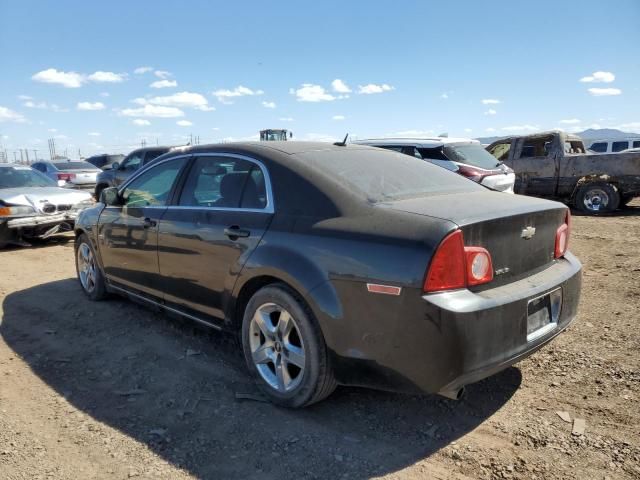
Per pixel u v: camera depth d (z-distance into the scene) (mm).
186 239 3916
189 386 3635
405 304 2646
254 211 3494
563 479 2551
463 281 2648
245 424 3129
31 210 9094
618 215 12367
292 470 2688
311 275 2988
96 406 3400
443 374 2631
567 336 4238
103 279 5414
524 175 13734
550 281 3062
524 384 3510
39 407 3400
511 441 2881
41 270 7398
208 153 4090
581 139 14445
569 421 3039
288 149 3701
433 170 3943
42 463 2785
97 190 16188
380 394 3465
